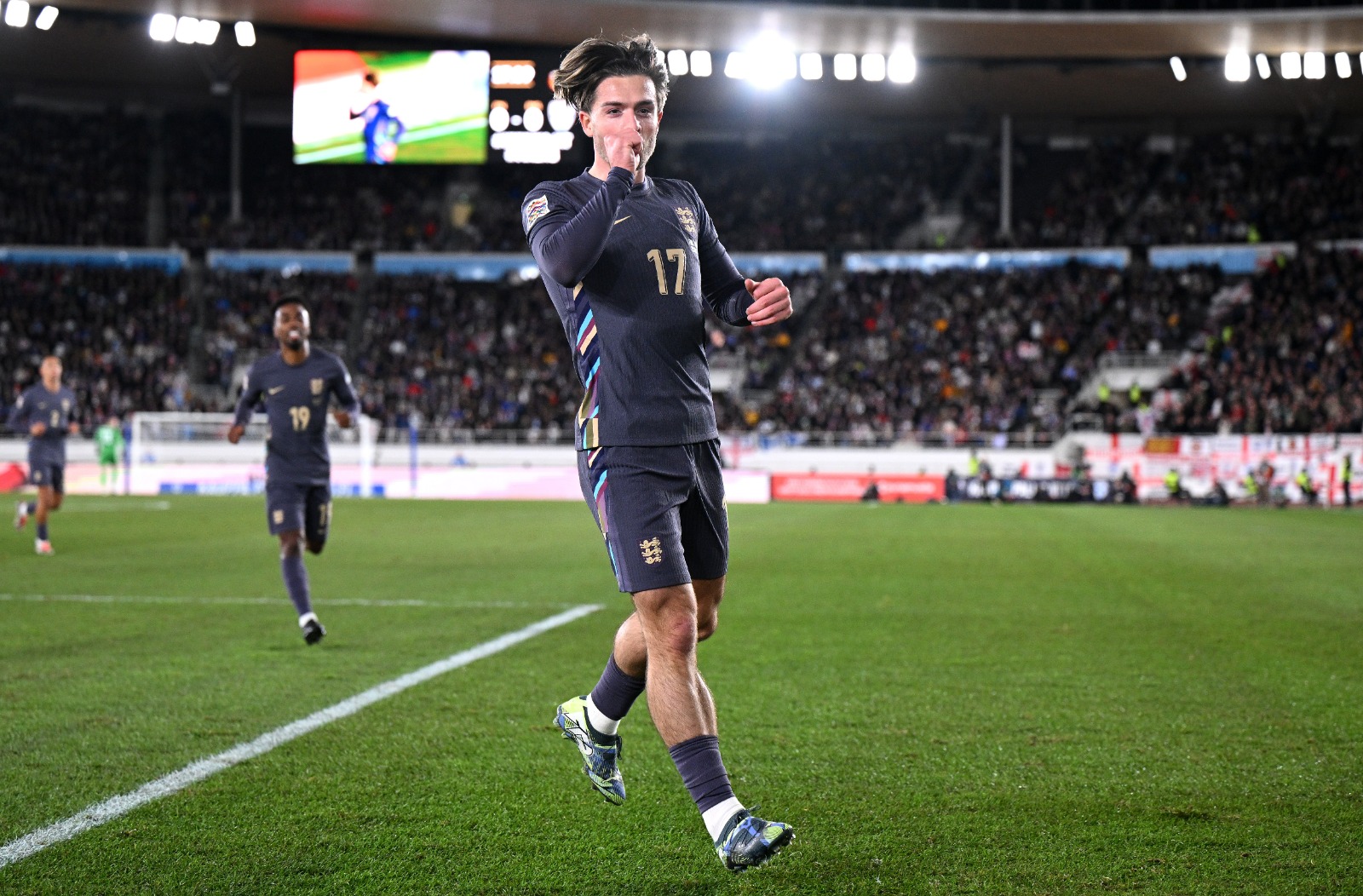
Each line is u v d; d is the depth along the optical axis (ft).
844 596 27.40
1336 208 112.27
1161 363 101.96
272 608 25.17
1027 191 126.93
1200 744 13.10
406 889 8.71
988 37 101.81
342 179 128.67
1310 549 41.34
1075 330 107.34
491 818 10.42
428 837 9.89
